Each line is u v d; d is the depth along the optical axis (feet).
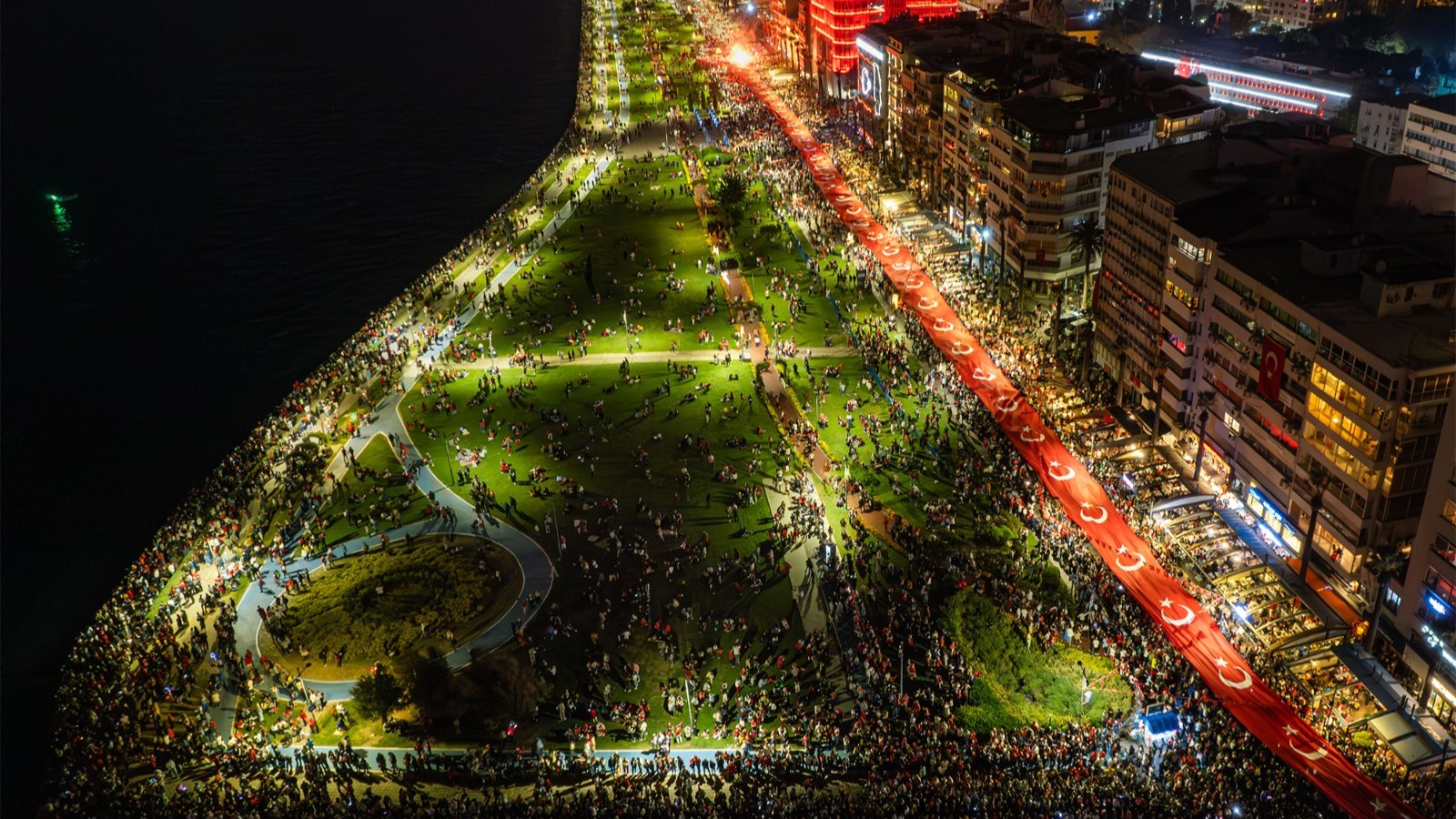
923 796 261.85
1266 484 356.18
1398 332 307.78
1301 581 331.57
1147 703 286.46
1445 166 620.90
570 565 367.86
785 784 273.33
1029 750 275.80
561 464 430.20
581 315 572.92
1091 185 507.71
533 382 499.92
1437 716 284.41
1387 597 309.01
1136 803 252.62
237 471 430.61
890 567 354.54
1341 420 313.32
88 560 435.94
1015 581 343.67
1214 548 341.21
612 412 469.16
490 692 307.37
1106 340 470.39
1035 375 458.09
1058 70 605.31
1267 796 251.60
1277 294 339.98
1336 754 263.90
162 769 288.10
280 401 551.18
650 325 557.33
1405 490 304.09
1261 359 349.20
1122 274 449.89
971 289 554.87
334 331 625.82
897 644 320.70
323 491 418.92
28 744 323.37
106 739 299.38
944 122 640.99
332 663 327.26
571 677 318.45
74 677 329.31
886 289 569.64
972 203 605.73
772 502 396.98
